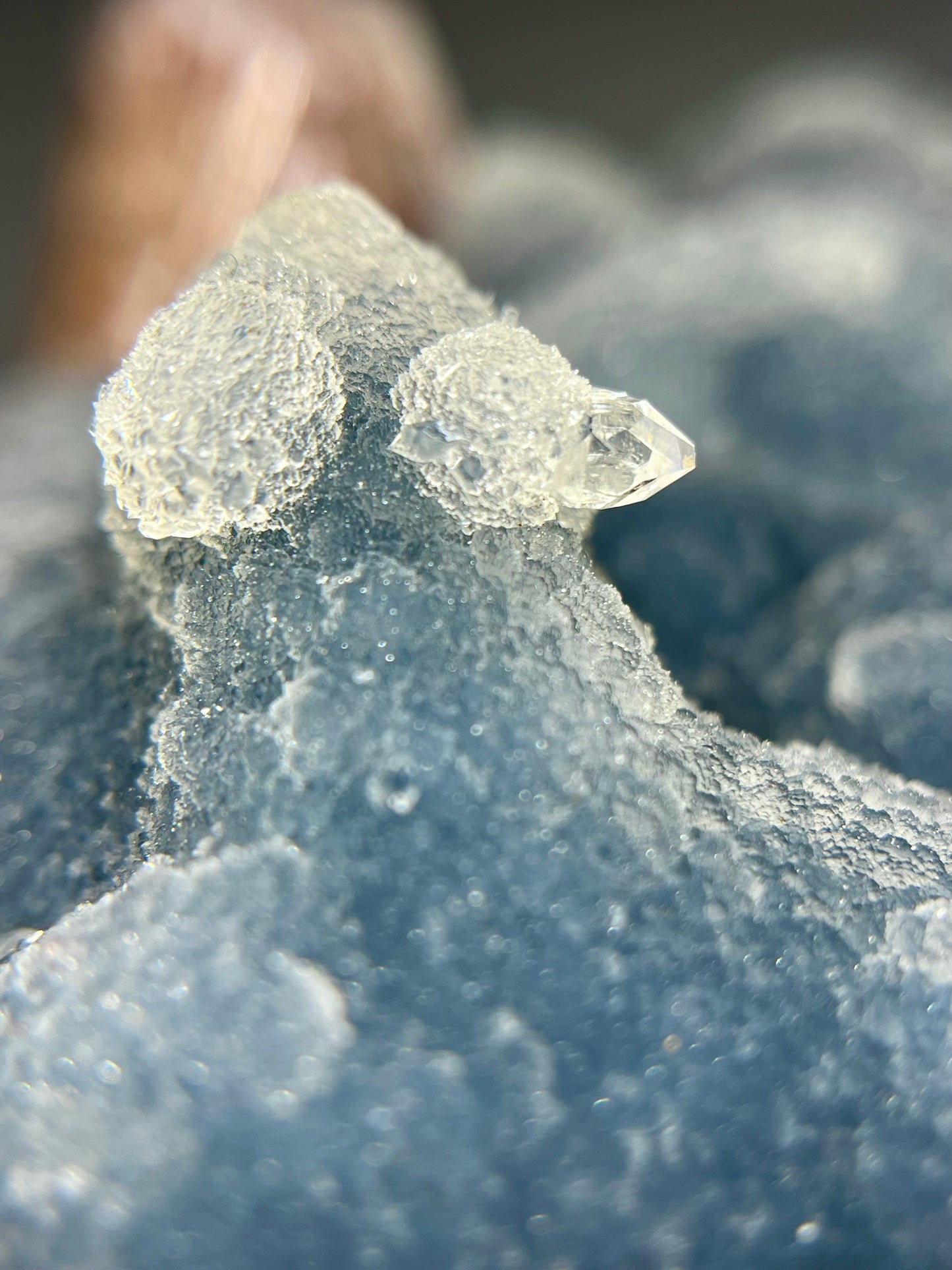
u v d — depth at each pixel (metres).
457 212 0.11
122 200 0.09
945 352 0.07
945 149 0.10
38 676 0.05
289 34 0.09
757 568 0.06
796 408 0.07
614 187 0.12
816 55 0.17
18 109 0.16
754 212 0.09
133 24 0.10
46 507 0.06
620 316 0.08
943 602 0.06
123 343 0.08
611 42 0.18
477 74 0.18
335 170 0.09
